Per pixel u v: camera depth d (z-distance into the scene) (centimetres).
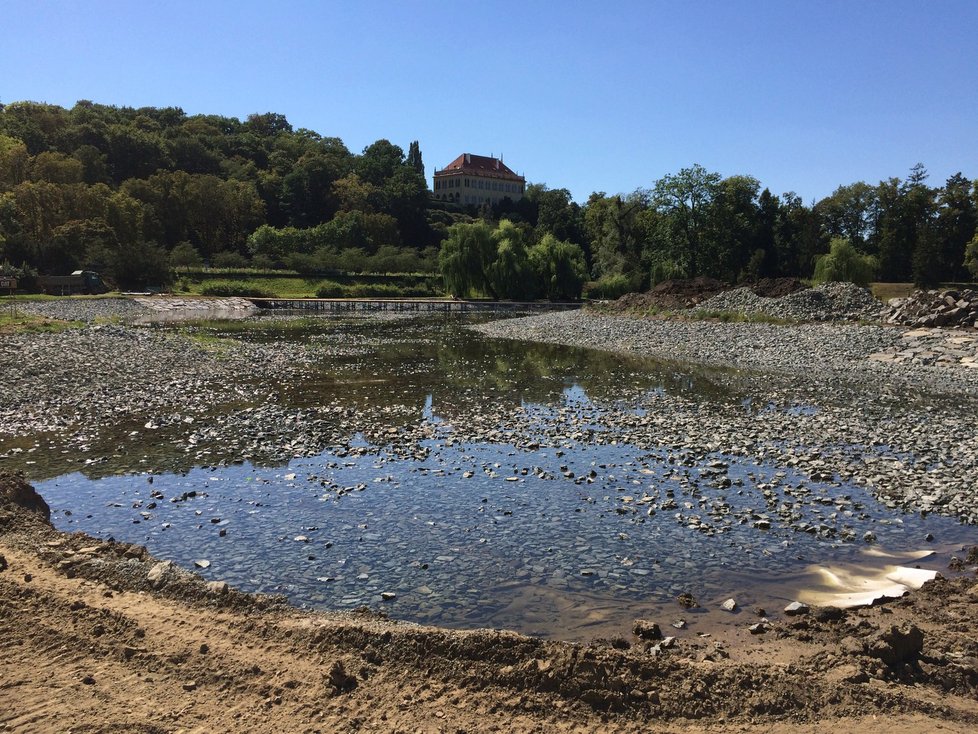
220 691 628
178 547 1027
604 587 912
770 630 787
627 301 5862
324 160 15862
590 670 649
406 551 1027
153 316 6400
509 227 9119
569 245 9244
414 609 842
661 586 916
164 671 656
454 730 576
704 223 8781
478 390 2570
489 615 830
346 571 952
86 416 1927
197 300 7906
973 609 827
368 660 687
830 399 2342
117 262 8494
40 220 8938
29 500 1135
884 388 2559
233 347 3691
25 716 572
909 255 8950
